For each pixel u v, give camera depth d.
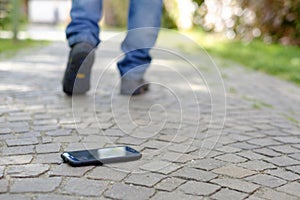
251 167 1.35
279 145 1.60
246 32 6.59
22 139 1.53
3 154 1.37
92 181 1.19
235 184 1.21
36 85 2.55
